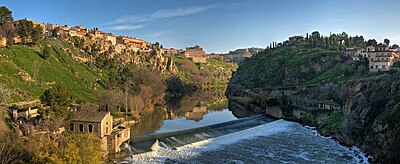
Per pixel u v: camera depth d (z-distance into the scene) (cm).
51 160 5012
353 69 18150
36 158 5125
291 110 14850
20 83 11612
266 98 17362
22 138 6312
